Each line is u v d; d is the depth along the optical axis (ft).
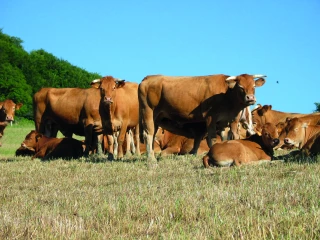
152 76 62.59
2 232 26.78
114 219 28.71
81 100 77.97
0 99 284.82
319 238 22.71
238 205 30.25
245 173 40.81
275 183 35.32
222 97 58.90
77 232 26.20
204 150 68.64
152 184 39.60
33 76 325.42
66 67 356.79
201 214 28.60
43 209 32.68
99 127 75.97
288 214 26.66
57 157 70.59
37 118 82.89
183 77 61.41
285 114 83.25
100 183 43.42
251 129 71.26
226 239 23.47
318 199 29.81
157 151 73.00
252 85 56.85
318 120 58.44
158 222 27.68
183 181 39.68
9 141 132.36
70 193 38.58
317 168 41.01
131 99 69.67
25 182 46.47
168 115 61.57
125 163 56.85
